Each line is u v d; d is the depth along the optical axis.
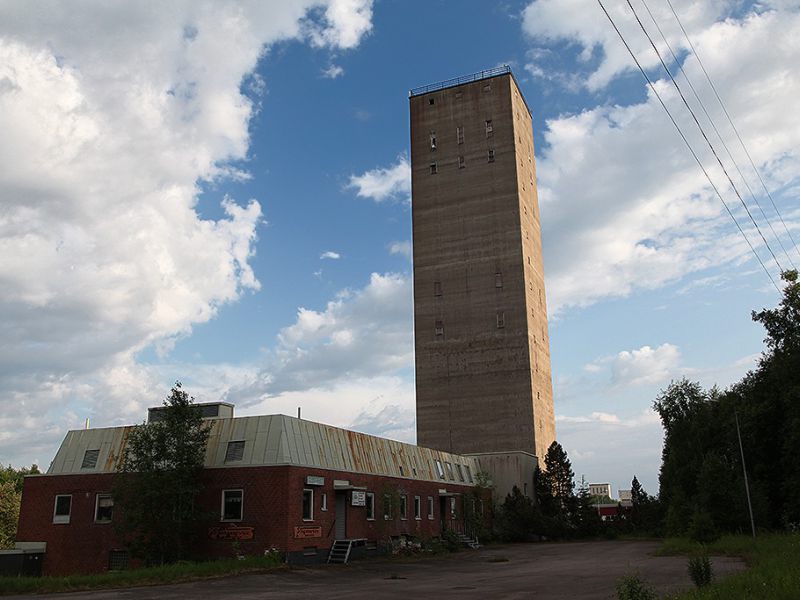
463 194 90.44
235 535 35.94
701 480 50.72
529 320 84.81
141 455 34.94
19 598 23.34
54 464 41.03
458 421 83.19
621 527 83.06
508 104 91.56
